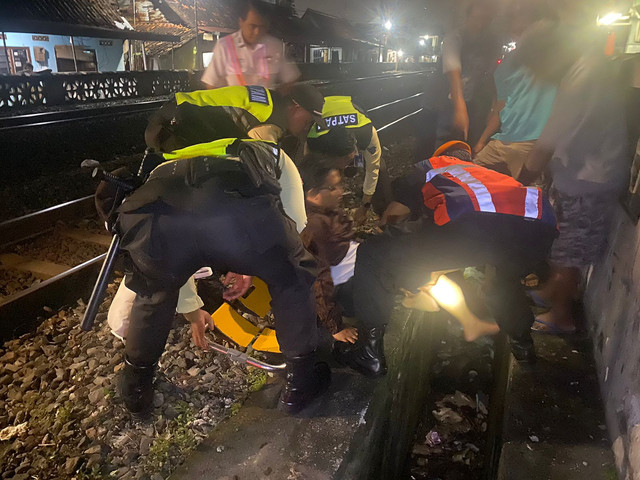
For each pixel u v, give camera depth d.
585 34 2.82
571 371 2.76
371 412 2.34
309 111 2.46
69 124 10.89
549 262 3.03
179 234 1.83
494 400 3.43
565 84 2.75
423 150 5.71
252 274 1.98
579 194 2.82
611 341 2.55
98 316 3.37
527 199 2.31
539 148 2.88
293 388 2.21
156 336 2.08
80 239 5.05
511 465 2.19
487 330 3.53
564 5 2.93
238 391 2.63
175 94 1.99
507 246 2.32
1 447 2.31
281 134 2.17
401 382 3.00
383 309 2.50
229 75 3.79
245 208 1.83
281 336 2.13
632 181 2.62
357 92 23.00
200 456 2.03
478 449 3.62
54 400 2.59
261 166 1.86
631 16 4.88
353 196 6.15
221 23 28.92
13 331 3.30
